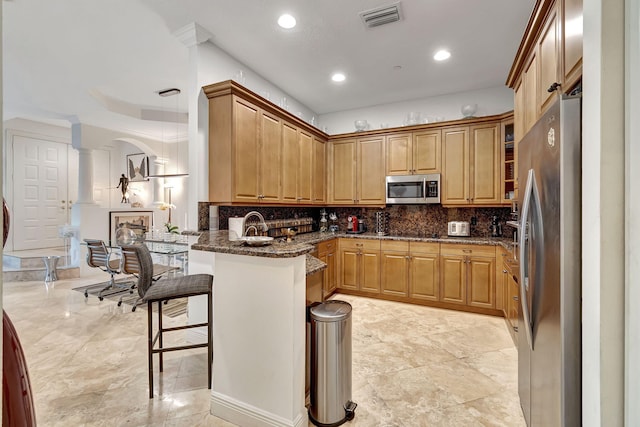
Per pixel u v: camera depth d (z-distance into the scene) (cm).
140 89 423
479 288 351
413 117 420
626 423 85
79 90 407
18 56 319
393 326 316
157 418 179
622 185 86
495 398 198
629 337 84
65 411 183
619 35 85
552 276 118
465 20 254
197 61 274
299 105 445
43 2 234
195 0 231
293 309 162
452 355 254
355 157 446
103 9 242
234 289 177
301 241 350
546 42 183
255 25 262
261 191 312
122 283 471
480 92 400
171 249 404
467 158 380
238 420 174
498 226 391
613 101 86
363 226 463
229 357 178
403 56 313
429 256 376
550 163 120
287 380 163
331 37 279
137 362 240
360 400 197
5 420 53
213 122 283
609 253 87
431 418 180
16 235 574
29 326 311
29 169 589
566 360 110
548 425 125
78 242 532
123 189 709
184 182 649
